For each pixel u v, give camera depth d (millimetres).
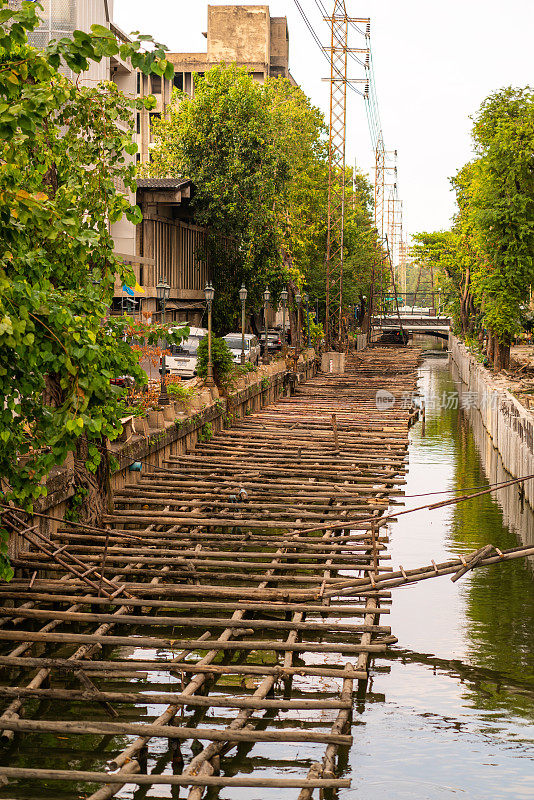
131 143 19625
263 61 110688
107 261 19766
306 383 61250
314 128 73625
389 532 27250
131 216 19469
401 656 17422
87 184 19859
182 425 31516
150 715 14172
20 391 12492
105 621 16016
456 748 13656
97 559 19047
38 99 10633
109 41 10516
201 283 65312
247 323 66062
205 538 21453
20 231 11594
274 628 16297
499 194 61219
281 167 59812
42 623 17672
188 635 17953
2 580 17672
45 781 12414
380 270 112250
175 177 60688
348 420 43000
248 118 59031
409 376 67875
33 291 11797
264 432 38375
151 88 109188
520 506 31953
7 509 16719
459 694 15648
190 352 45188
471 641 18328
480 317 81438
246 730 12172
